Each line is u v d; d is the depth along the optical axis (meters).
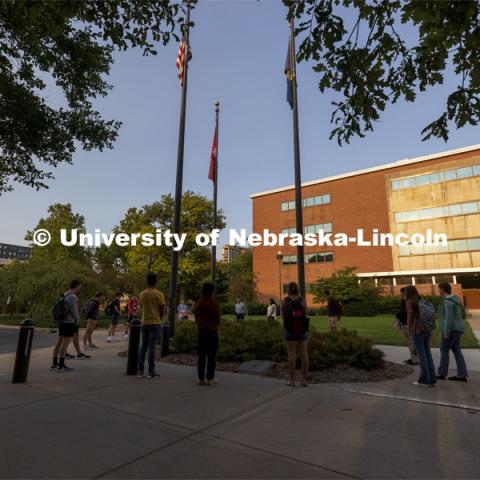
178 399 4.89
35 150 9.41
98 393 5.18
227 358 7.53
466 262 33.03
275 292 43.34
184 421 3.99
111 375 6.52
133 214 40.97
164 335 8.47
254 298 42.69
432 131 4.26
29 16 4.44
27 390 5.33
